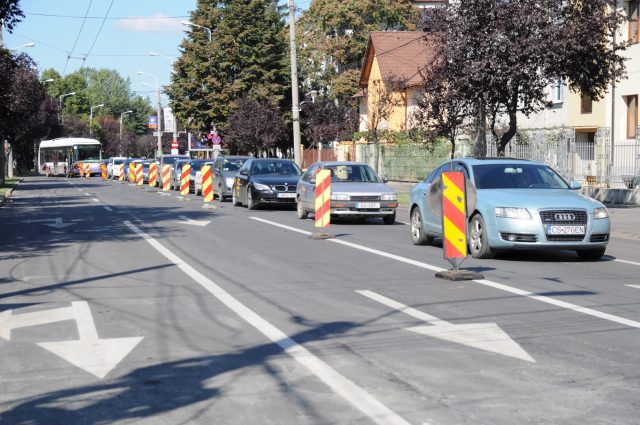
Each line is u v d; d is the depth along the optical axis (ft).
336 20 229.25
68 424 19.06
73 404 20.56
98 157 279.08
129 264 47.57
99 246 57.82
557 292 36.29
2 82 128.77
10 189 161.48
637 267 45.32
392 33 205.77
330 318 30.89
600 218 47.14
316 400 20.54
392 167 161.58
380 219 83.20
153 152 473.67
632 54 116.16
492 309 32.32
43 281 41.47
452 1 86.48
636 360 24.35
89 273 44.16
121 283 40.32
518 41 81.00
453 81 86.63
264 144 193.98
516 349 25.66
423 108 106.93
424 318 30.63
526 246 46.26
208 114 223.30
